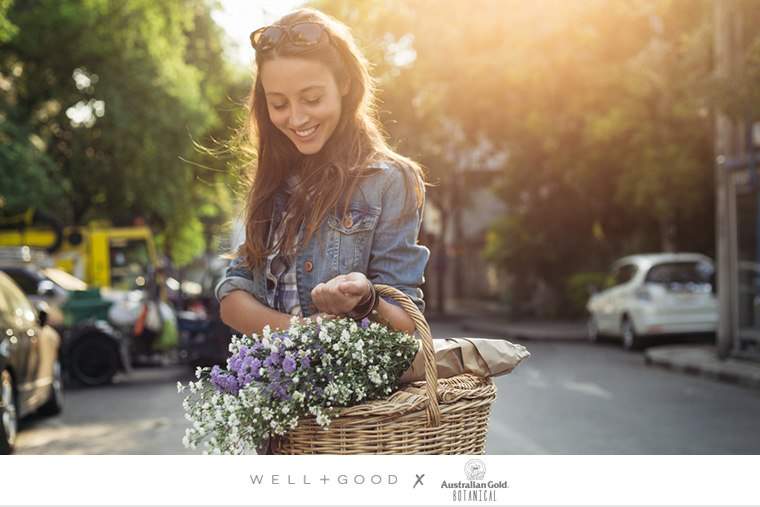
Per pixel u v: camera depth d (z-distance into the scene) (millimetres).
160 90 23922
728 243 14727
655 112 20969
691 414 9992
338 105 2381
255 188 2525
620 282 19719
